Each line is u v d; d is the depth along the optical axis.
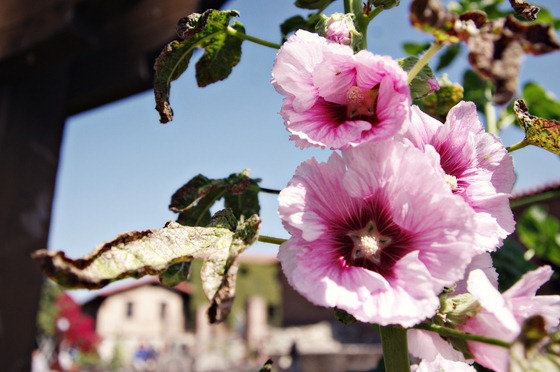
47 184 0.80
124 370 7.78
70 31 0.66
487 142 0.33
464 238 0.26
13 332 0.72
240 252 0.26
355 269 0.27
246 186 0.39
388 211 0.28
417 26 0.25
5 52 0.71
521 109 0.36
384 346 0.31
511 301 0.28
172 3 0.73
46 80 0.81
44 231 0.78
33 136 0.78
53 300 6.78
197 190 0.40
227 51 0.40
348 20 0.33
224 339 7.72
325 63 0.29
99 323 9.16
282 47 0.30
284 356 4.46
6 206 0.74
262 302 6.90
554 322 0.27
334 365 3.88
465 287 0.31
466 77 0.78
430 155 0.29
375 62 0.28
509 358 0.24
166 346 8.25
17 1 0.71
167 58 0.37
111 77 0.78
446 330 0.27
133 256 0.27
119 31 0.78
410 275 0.26
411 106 0.31
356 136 0.28
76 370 6.49
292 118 0.30
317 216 0.28
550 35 0.25
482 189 0.31
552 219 0.90
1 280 0.72
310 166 0.29
